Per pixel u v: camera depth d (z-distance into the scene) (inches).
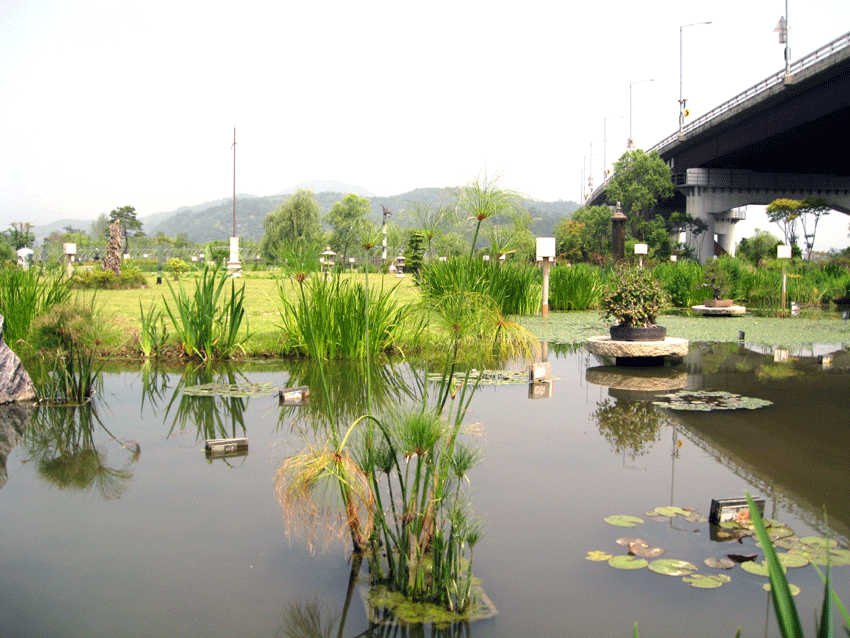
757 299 737.6
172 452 159.3
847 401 215.2
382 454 94.8
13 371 217.6
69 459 154.1
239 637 79.0
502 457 154.1
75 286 740.0
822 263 947.3
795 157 1793.8
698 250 2044.8
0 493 131.3
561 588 91.2
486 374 266.8
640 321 305.1
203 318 300.4
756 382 252.4
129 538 109.1
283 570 97.4
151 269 1530.5
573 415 197.3
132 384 246.8
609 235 1939.0
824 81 1172.5
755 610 85.0
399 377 260.5
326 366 287.9
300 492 98.8
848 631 46.4
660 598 88.3
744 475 140.4
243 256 1601.9
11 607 86.5
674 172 2198.6
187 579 94.5
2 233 1987.0
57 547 105.7
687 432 176.4
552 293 621.3
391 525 110.9
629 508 121.2
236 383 246.8
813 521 114.3
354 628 81.2
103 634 79.6
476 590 90.7
